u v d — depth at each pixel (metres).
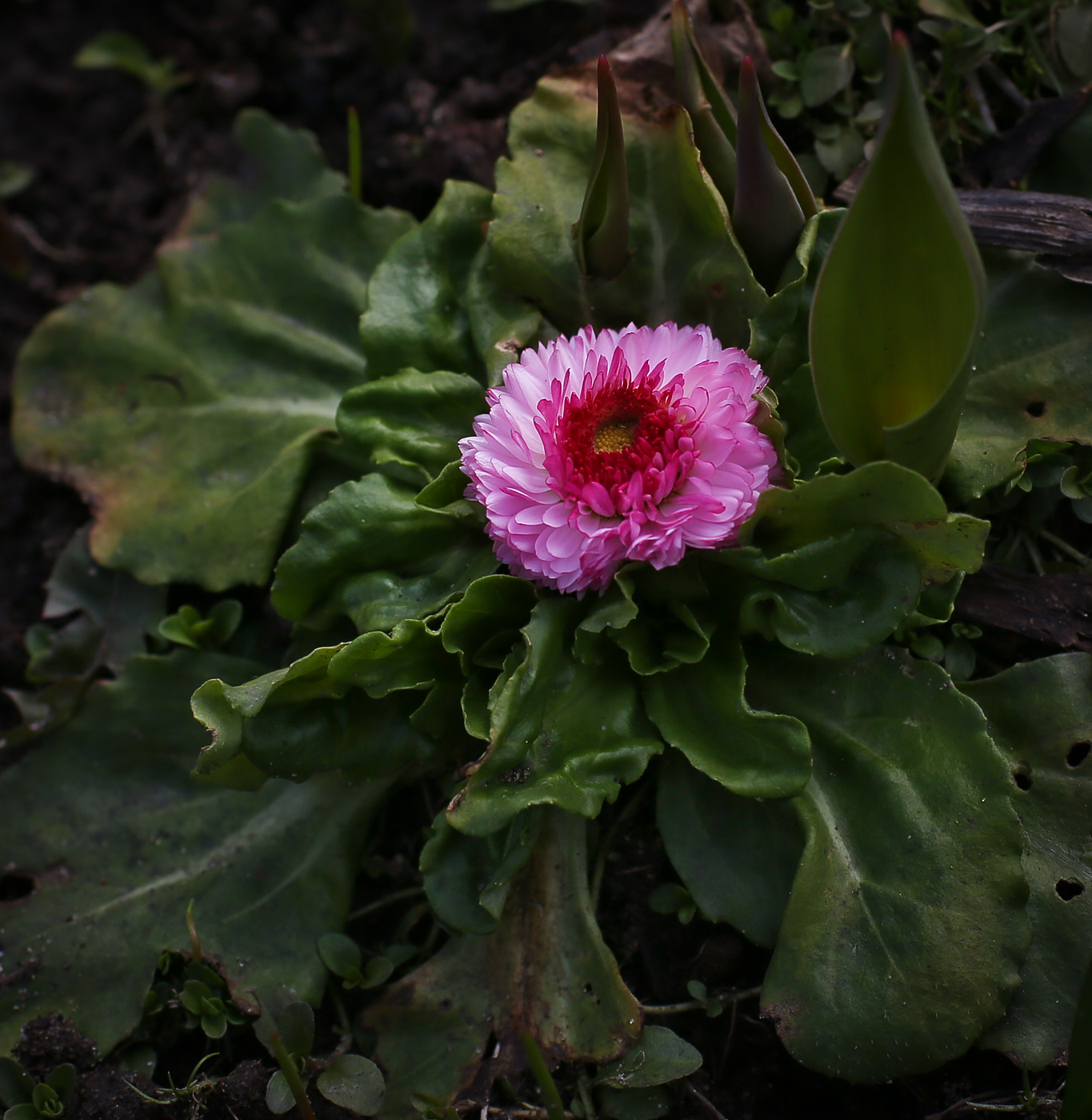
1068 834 0.31
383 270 0.34
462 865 0.31
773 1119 0.31
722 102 0.33
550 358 0.31
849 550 0.30
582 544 0.30
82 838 0.34
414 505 0.32
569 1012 0.31
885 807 0.31
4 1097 0.32
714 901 0.31
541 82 0.34
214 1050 0.33
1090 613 0.32
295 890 0.33
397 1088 0.31
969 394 0.33
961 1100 0.31
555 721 0.31
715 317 0.33
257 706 0.30
